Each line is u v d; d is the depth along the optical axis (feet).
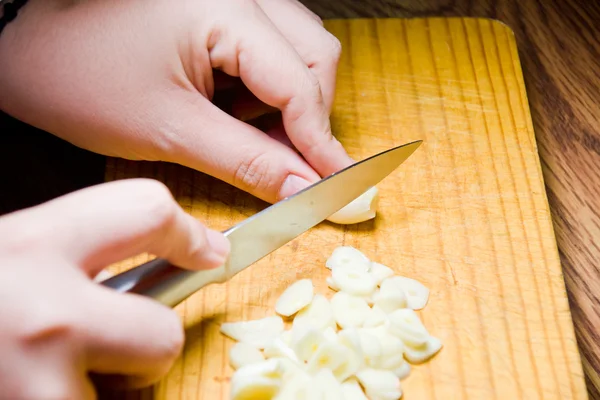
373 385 1.04
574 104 1.41
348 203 1.15
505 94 1.33
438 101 1.32
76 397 0.87
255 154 1.13
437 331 1.10
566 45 1.48
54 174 1.27
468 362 1.08
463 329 1.11
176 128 1.13
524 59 1.46
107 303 0.88
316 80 1.15
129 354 0.89
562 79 1.44
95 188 0.93
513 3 1.53
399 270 1.16
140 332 0.89
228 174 1.14
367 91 1.33
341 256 1.14
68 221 0.89
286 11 1.24
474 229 1.19
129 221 0.91
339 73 1.35
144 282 0.97
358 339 1.04
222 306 1.11
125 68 1.13
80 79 1.14
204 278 1.02
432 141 1.28
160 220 0.93
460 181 1.24
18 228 0.89
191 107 1.13
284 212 1.09
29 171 1.27
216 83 1.26
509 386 1.06
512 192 1.23
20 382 0.85
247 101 1.25
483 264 1.16
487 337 1.10
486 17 1.51
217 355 1.07
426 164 1.25
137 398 1.04
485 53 1.38
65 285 0.87
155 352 0.91
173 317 0.92
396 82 1.34
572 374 1.07
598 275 1.25
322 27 1.25
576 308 1.22
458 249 1.17
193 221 0.97
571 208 1.31
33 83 1.16
